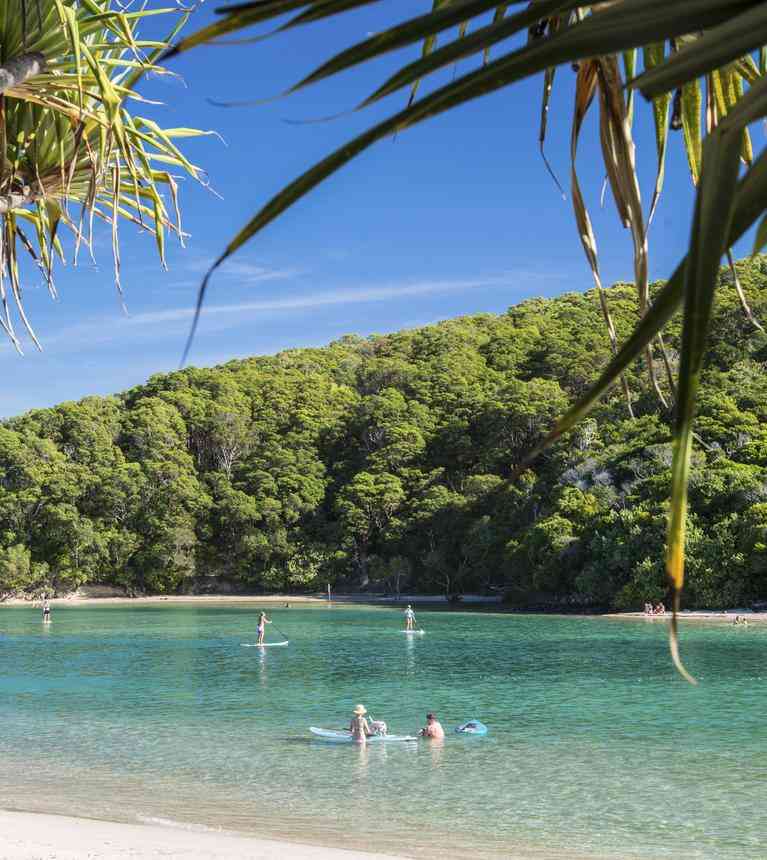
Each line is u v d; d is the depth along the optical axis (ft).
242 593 322.75
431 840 38.06
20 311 12.64
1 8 10.21
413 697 83.66
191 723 69.67
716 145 2.92
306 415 373.81
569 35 3.01
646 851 36.17
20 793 46.88
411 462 333.83
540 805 43.80
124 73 11.84
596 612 205.57
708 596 188.55
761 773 49.85
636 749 57.21
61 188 12.06
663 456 222.28
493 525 267.59
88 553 312.50
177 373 402.52
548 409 298.97
